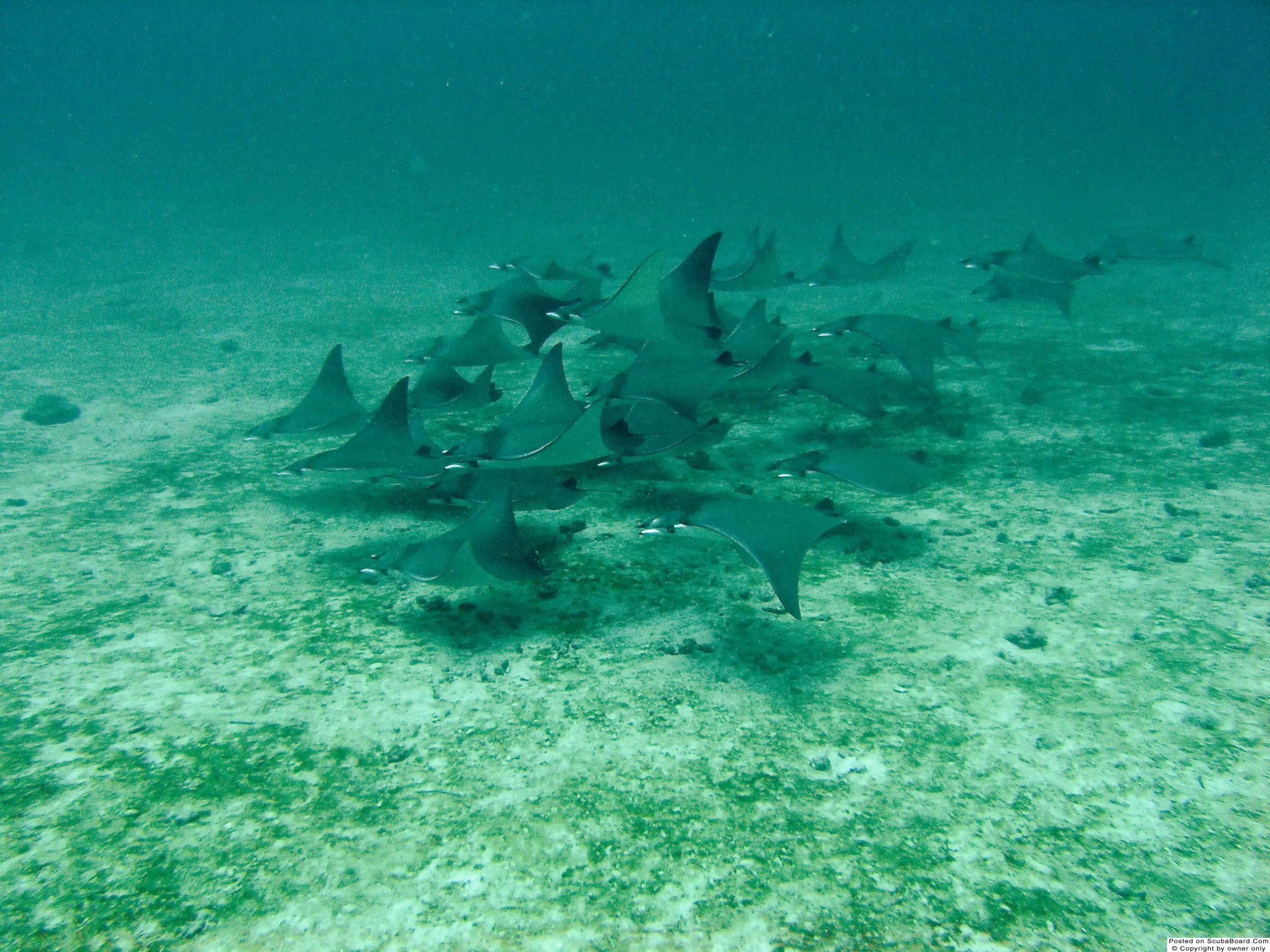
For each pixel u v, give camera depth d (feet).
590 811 9.61
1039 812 9.47
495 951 7.69
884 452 17.22
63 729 10.96
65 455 23.76
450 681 12.59
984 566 16.46
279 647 13.50
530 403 18.97
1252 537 16.83
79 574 16.10
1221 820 9.22
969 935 7.79
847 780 10.16
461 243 80.07
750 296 52.90
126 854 8.74
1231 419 24.88
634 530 18.79
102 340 39.47
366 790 9.96
